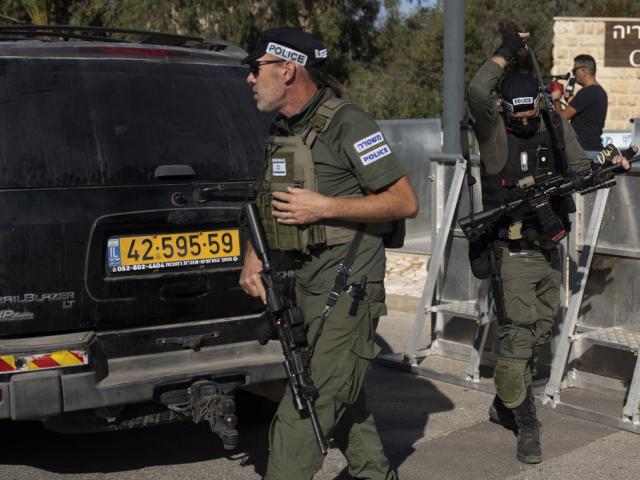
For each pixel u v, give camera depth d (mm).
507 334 4648
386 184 3449
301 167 3471
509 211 4582
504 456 4695
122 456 4766
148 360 4125
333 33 20078
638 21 17344
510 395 4609
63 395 3887
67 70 4199
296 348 3463
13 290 3859
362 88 21953
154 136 4227
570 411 5246
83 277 3975
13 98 4043
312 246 3492
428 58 28203
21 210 3889
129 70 4328
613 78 17609
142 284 4090
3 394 3818
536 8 33875
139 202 4094
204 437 5047
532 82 4531
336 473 4523
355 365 3518
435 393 5734
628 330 5398
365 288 3514
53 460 4699
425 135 10539
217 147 4355
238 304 4320
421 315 6188
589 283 5562
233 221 4297
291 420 3490
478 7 33250
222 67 4613
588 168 4707
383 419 5266
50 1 18719
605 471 4488
